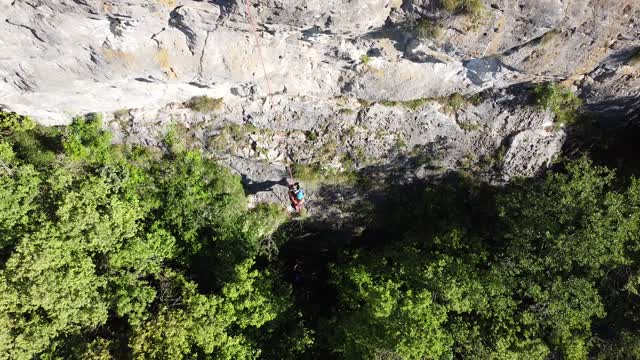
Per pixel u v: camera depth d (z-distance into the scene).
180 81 14.31
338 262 22.66
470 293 17.47
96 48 12.38
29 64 12.80
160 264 18.12
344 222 21.86
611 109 17.05
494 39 12.52
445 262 17.69
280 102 16.16
